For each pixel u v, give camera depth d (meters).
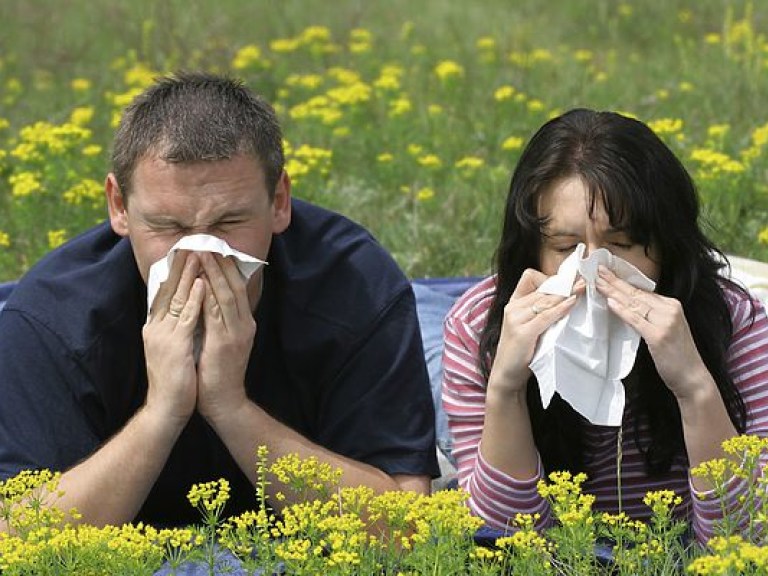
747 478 8.52
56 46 28.89
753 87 21.70
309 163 17.45
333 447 10.31
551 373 9.19
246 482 10.43
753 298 10.20
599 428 10.07
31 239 16.50
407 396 10.27
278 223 9.98
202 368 9.59
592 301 9.19
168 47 27.33
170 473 10.31
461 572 8.23
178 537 8.34
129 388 10.23
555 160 9.27
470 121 20.88
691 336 9.31
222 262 9.43
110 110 23.03
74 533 8.28
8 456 9.87
